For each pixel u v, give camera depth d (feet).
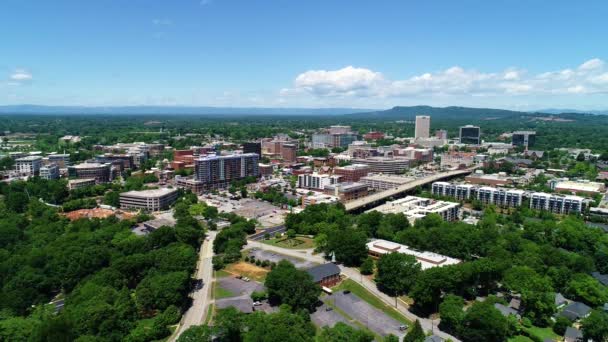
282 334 644.27
